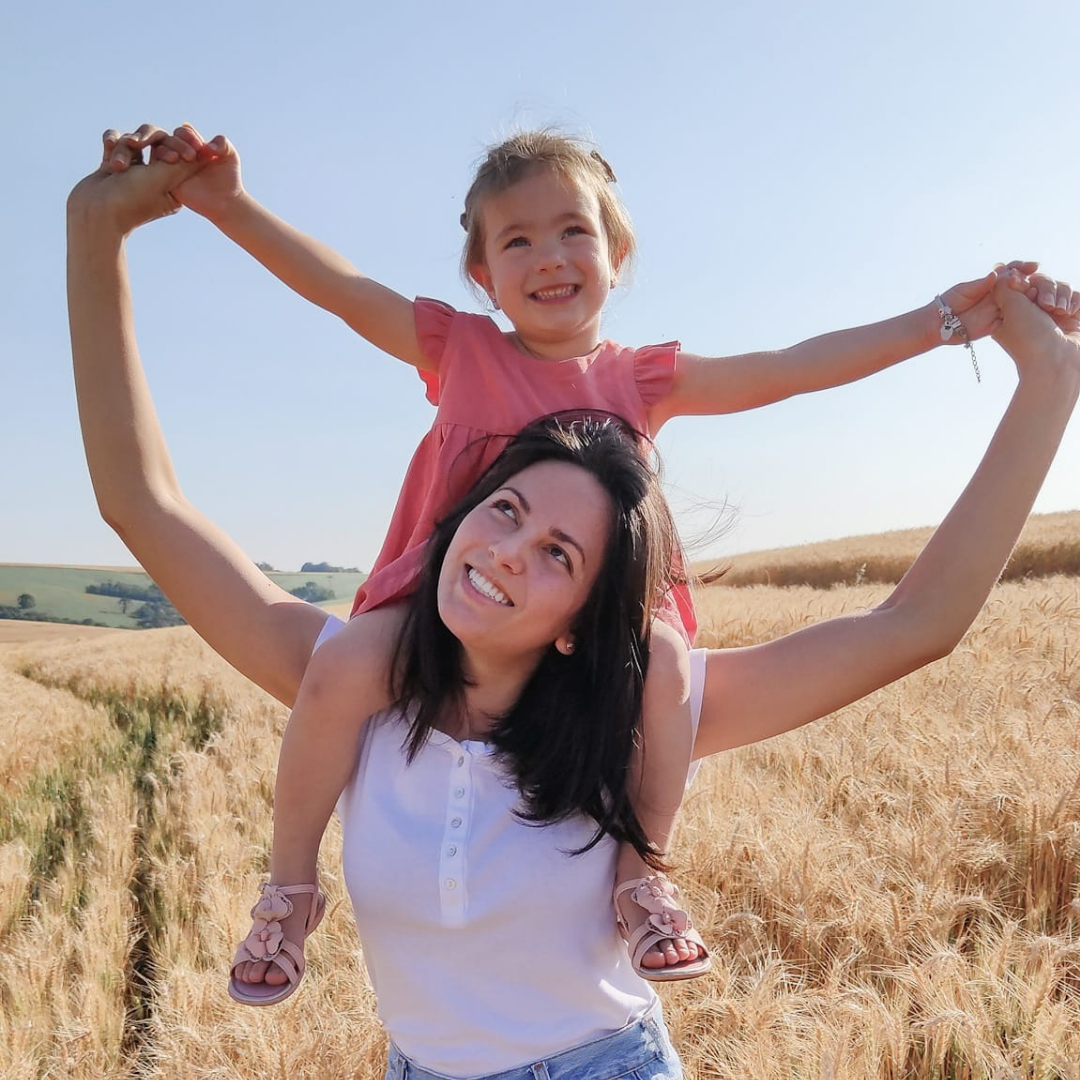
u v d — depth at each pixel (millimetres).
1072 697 7941
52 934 4785
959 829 4852
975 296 2275
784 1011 3416
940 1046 3363
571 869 1738
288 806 1872
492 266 2523
